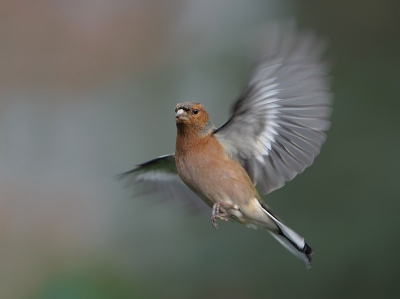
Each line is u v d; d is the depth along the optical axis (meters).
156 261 12.59
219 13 14.48
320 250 10.92
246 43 13.51
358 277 10.73
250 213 7.32
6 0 16.00
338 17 12.12
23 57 16.11
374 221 10.72
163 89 14.81
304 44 6.19
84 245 13.84
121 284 12.84
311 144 6.84
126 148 14.70
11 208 14.65
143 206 12.95
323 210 11.01
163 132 14.48
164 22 15.73
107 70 15.77
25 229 14.40
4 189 14.79
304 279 11.11
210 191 7.36
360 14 11.96
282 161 7.12
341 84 11.46
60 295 12.97
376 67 11.51
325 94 6.34
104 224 14.13
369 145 10.99
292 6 12.84
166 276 12.34
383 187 10.76
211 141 7.29
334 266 10.85
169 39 15.50
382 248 10.63
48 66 15.95
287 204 11.18
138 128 14.79
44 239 14.20
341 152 11.08
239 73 13.41
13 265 13.83
